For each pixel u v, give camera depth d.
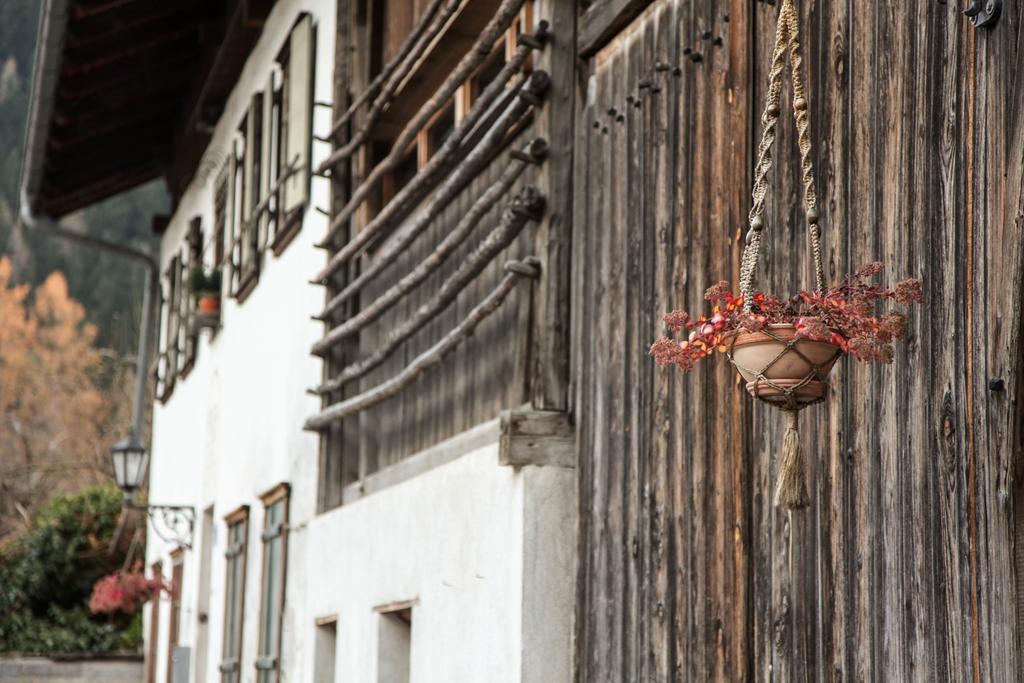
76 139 17.81
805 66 4.64
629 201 6.00
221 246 15.93
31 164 17.70
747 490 4.91
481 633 6.71
